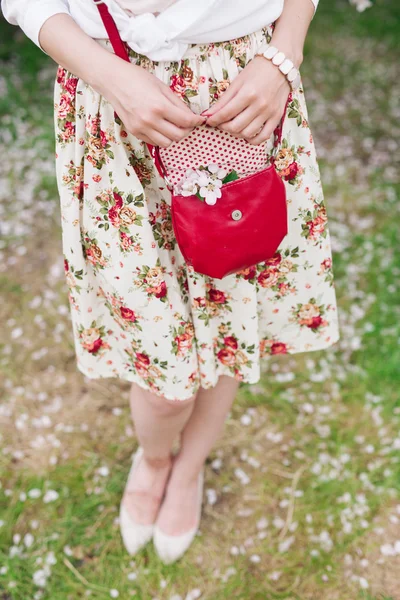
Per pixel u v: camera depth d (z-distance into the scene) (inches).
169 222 49.9
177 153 43.8
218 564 65.4
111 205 47.8
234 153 44.4
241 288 51.5
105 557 66.0
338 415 79.2
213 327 54.9
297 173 50.1
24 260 102.8
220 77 43.5
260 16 43.1
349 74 156.0
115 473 73.7
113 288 50.8
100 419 79.8
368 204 113.7
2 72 149.4
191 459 65.5
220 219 43.8
